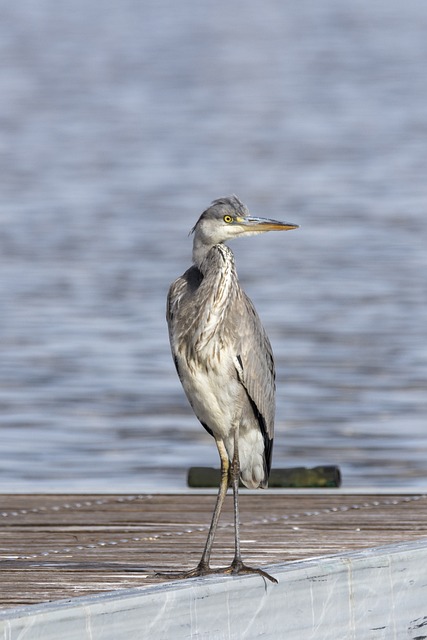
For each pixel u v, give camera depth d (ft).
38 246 102.32
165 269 91.45
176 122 200.23
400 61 292.81
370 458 48.01
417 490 30.53
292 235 105.70
